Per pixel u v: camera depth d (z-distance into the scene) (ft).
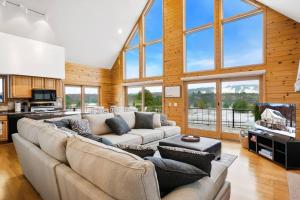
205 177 4.54
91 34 20.93
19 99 17.53
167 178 3.73
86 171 3.61
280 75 13.02
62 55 18.86
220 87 16.47
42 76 17.34
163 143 9.90
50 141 5.17
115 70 26.25
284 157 9.96
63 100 21.18
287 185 7.65
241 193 7.04
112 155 3.36
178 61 19.08
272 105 11.18
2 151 12.87
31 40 16.52
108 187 3.06
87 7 18.43
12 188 7.54
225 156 11.24
